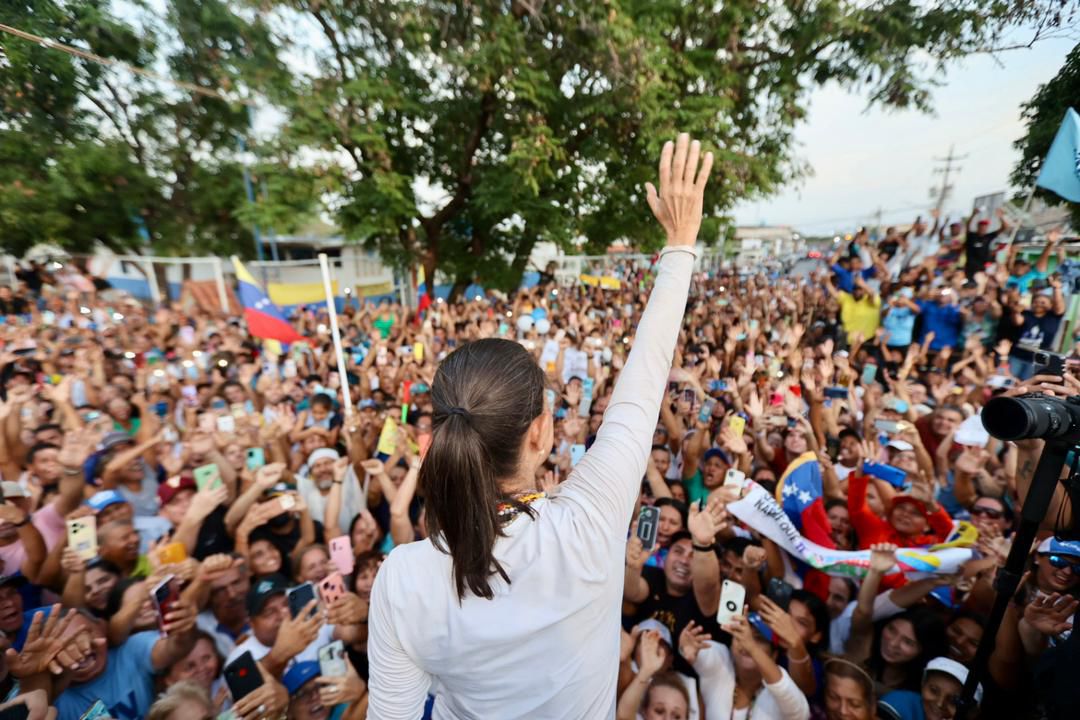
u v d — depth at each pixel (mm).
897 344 6949
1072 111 3980
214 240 16016
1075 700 1491
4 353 7723
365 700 2520
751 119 11648
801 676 2359
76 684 2330
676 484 3799
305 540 3342
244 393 6281
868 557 2625
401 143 12664
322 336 10250
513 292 15516
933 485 3607
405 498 3121
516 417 867
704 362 6023
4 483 3418
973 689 1766
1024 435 1491
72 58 11109
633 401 939
